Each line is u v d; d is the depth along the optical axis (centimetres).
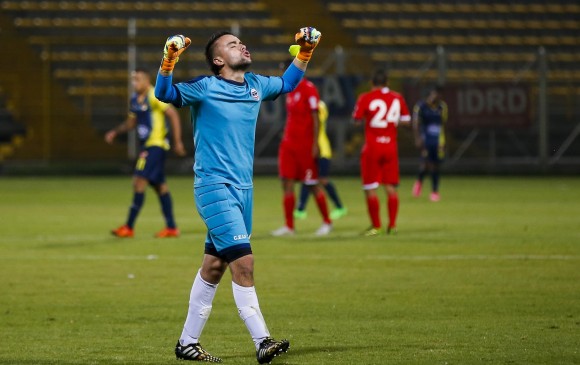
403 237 3791
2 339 1934
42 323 2112
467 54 9569
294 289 2562
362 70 8412
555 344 1836
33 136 8650
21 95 8712
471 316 2161
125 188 6906
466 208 5172
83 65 9138
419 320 2117
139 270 2925
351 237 3803
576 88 8888
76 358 1741
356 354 1752
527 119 8238
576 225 4231
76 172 8600
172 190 6656
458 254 3266
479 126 8200
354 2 9925
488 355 1736
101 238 3816
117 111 8850
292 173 3872
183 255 3278
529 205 5341
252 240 3719
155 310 2267
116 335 1975
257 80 1712
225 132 1641
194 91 1625
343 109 8056
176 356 1727
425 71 8431
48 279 2748
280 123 8306
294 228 4162
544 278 2722
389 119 3809
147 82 3747
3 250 3425
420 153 8488
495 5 10050
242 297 1620
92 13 9644
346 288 2573
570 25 9956
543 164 8438
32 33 9462
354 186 7031
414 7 9938
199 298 1695
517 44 9775
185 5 9719
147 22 9538
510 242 3597
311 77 8025
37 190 6700
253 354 1772
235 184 1644
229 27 9525
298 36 1736
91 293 2511
